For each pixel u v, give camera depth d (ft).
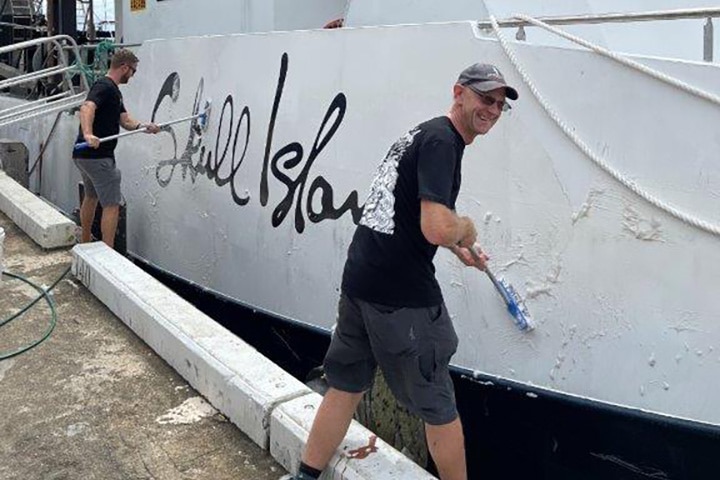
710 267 9.84
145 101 21.24
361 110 13.74
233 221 17.44
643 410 10.51
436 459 8.59
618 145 10.43
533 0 14.07
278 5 18.62
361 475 8.92
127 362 13.38
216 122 17.92
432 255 8.21
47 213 21.71
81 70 25.48
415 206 7.91
